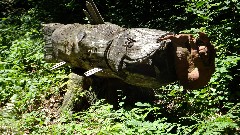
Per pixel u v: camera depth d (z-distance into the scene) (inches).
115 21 324.8
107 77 196.9
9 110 208.4
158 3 317.1
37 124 197.3
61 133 178.4
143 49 164.1
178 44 160.4
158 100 204.1
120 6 329.7
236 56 189.3
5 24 429.7
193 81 158.9
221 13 215.5
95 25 200.8
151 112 186.9
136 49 167.2
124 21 319.9
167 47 160.2
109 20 331.9
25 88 234.7
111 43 180.4
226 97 189.3
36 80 245.6
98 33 189.8
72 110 206.7
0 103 226.5
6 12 492.4
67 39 206.1
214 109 182.9
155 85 170.7
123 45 171.8
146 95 201.0
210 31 208.2
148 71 165.8
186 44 160.4
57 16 384.8
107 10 345.7
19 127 188.5
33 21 406.3
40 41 324.8
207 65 157.9
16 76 252.7
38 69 272.5
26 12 461.4
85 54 193.6
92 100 204.1
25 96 224.5
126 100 198.1
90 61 193.5
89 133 170.1
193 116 178.2
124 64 170.6
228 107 179.0
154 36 167.2
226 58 195.2
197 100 189.9
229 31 201.5
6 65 273.1
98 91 203.8
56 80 244.8
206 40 157.1
